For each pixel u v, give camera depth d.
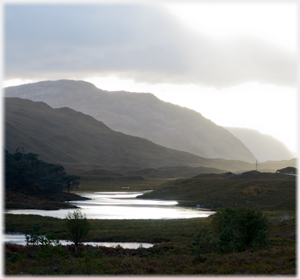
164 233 68.56
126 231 70.81
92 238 64.31
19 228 72.31
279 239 50.72
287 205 111.69
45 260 38.56
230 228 48.72
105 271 33.31
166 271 33.62
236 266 34.84
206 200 135.88
